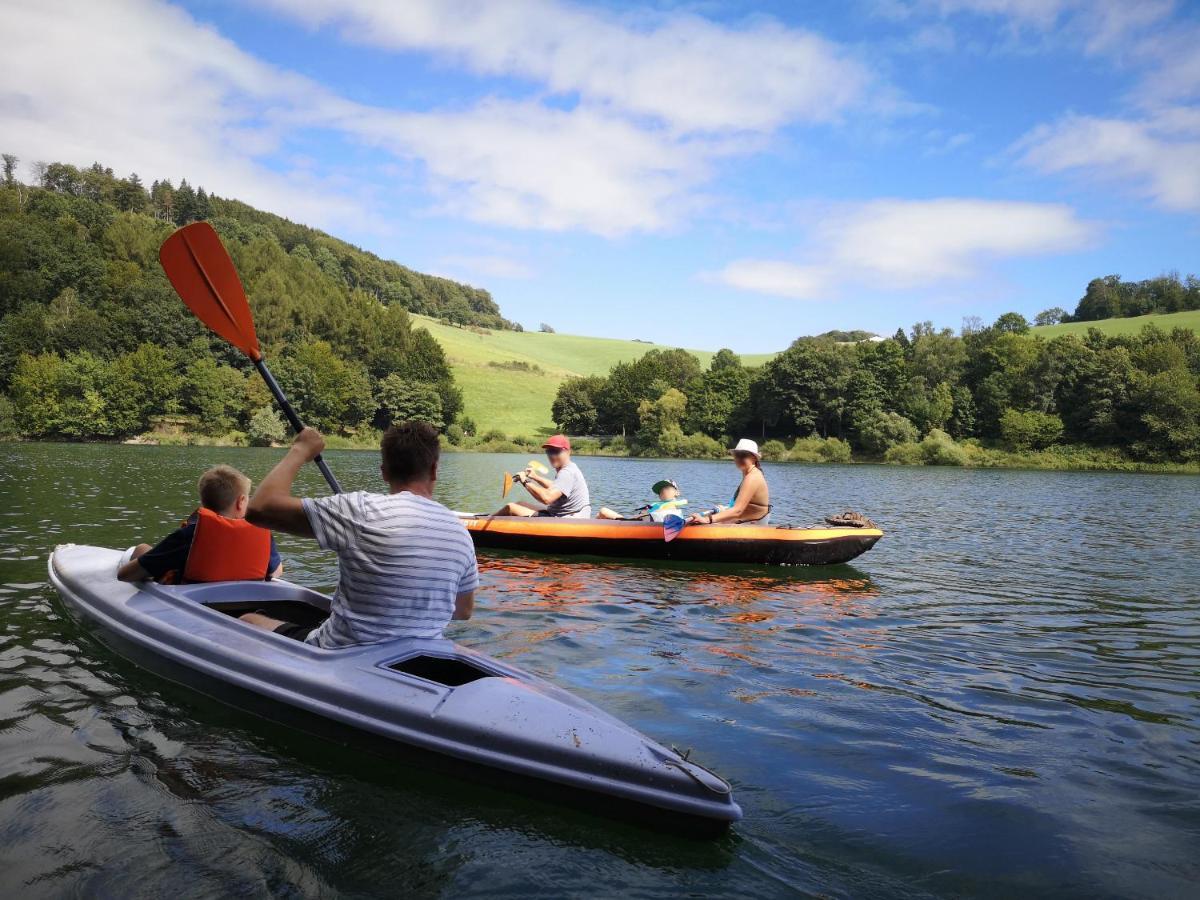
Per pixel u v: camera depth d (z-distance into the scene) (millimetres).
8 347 54281
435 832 2453
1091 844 2533
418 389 65812
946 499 20047
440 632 3309
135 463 24047
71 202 90000
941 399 57438
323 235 149750
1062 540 11328
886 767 3121
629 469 36344
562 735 2676
